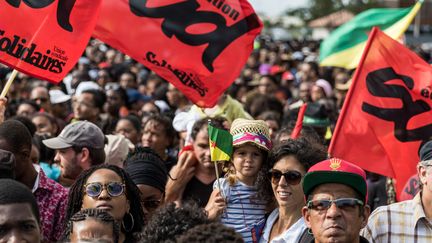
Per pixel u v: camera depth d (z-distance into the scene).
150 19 8.98
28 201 5.14
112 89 16.38
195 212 5.62
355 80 9.04
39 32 8.07
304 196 6.77
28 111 14.21
